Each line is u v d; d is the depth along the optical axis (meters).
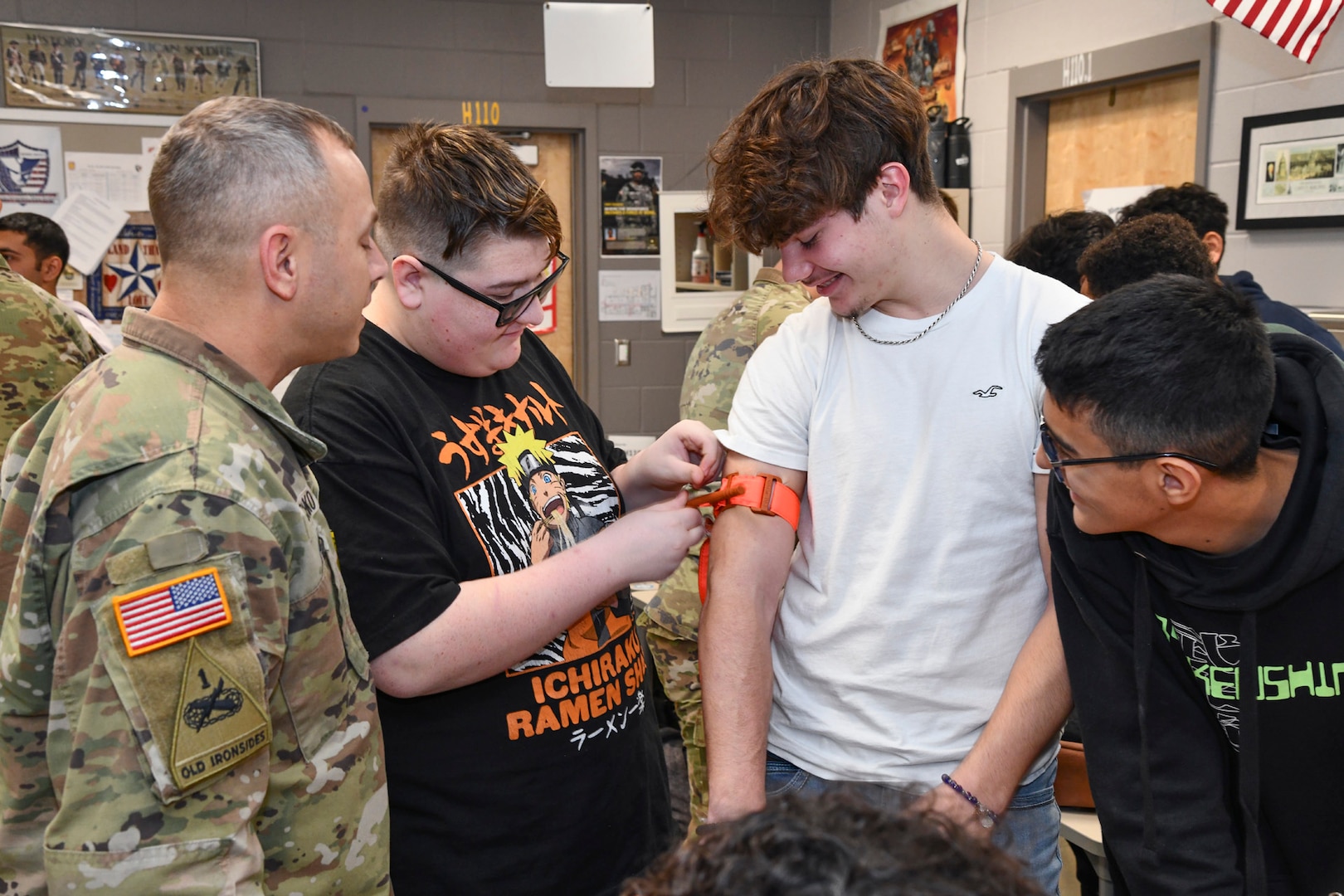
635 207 4.81
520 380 1.43
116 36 4.11
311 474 1.10
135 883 0.83
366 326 1.27
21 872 0.95
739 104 4.89
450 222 1.18
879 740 1.24
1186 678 1.11
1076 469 1.02
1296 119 2.88
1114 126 3.63
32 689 0.91
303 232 0.97
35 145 4.10
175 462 0.87
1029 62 3.83
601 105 4.71
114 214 4.21
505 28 4.54
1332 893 1.09
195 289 0.96
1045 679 1.19
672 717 2.98
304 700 0.99
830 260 1.18
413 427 1.22
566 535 1.34
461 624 1.12
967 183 4.17
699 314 4.93
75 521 0.87
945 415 1.21
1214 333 0.94
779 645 1.35
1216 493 0.98
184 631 0.85
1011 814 1.27
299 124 0.98
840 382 1.28
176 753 0.84
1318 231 2.87
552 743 1.27
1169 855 1.12
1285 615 1.02
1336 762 1.05
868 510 1.24
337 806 1.02
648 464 1.42
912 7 4.41
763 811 0.51
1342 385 0.98
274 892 0.99
